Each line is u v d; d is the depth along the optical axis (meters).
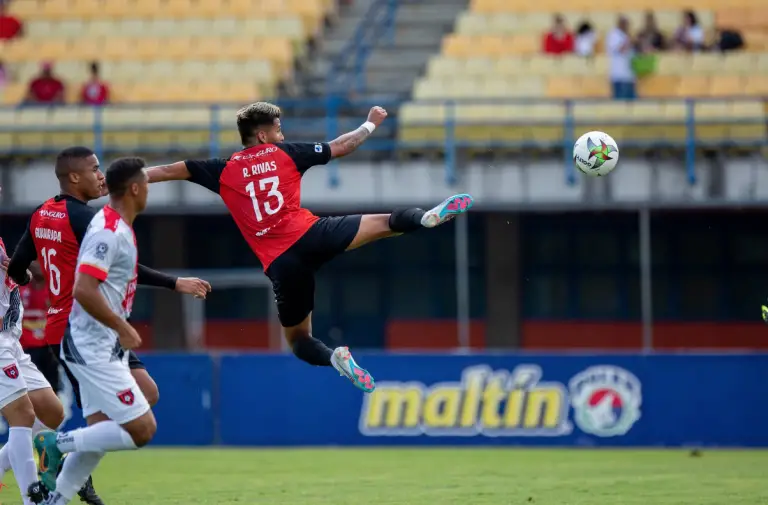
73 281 26.30
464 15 78.38
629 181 63.31
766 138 66.69
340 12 89.12
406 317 76.81
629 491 35.12
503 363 50.62
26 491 27.27
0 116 71.38
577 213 70.44
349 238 26.64
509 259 66.50
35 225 26.61
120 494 34.75
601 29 76.81
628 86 69.00
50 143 70.38
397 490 35.56
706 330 74.88
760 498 33.47
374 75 79.44
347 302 77.38
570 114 64.50
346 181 64.56
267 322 76.69
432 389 50.69
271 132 27.31
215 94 73.81
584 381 50.41
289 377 51.25
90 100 71.12
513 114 69.38
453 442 50.47
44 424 29.22
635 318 75.38
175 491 35.53
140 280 27.23
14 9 82.38
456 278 76.38
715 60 71.69
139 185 24.28
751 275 74.62
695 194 63.03
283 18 80.44
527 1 79.56
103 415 25.06
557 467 42.19
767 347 74.38
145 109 71.00
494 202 63.62
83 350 24.34
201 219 73.50
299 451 48.94
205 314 77.06
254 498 33.75
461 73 73.50
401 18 86.06
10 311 28.09
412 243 76.94
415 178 64.31
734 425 49.91
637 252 75.44
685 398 50.19
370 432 50.72
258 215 26.81
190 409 51.50
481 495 34.25
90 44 79.12
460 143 66.31
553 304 75.62
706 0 78.00
